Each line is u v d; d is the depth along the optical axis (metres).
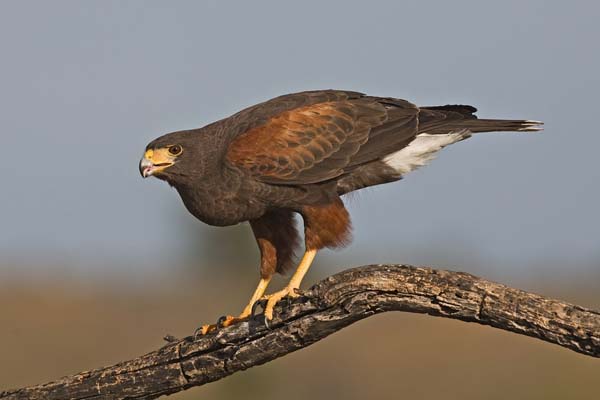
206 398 21.34
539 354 28.27
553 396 24.44
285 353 11.04
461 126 13.98
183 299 37.28
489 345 29.23
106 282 43.12
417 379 25.77
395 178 13.95
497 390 25.20
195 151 12.73
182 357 11.22
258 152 12.95
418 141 13.83
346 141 13.41
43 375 28.27
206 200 12.95
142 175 12.66
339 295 10.38
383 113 13.80
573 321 9.36
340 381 25.69
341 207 13.23
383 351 28.72
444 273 9.97
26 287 42.12
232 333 11.05
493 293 9.73
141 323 35.16
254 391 21.75
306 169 13.09
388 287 10.12
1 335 33.44
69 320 36.03
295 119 13.34
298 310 10.75
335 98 13.89
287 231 13.49
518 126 14.05
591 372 26.38
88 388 11.44
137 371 11.34
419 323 31.84
